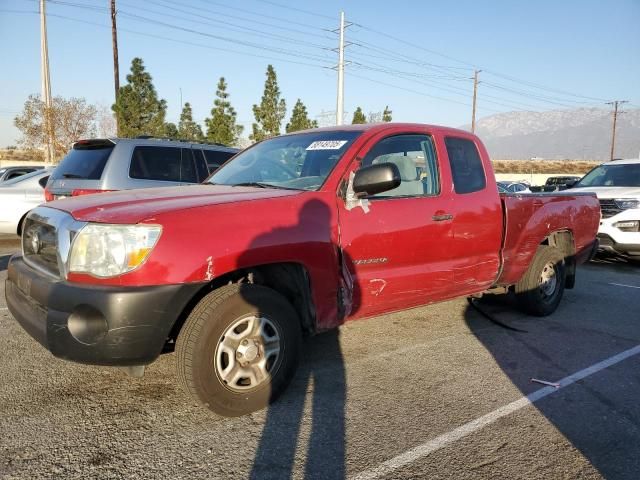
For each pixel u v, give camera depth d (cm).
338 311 362
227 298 306
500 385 381
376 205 382
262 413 326
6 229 920
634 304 646
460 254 446
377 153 396
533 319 563
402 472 266
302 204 343
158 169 728
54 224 310
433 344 470
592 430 316
